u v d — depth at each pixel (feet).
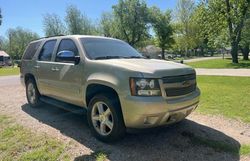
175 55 280.51
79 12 226.17
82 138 15.74
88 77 15.65
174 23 226.17
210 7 109.40
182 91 14.43
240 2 98.43
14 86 40.88
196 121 19.30
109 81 14.21
